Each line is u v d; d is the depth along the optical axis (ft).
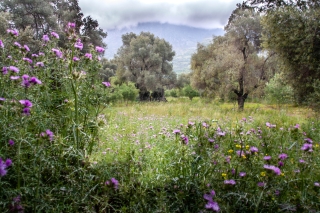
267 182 7.36
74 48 9.20
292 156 11.47
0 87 8.30
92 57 10.34
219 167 8.95
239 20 64.18
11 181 6.98
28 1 61.16
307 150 10.09
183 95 148.05
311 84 34.22
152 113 39.55
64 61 9.78
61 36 48.83
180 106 53.42
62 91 10.49
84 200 6.65
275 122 24.50
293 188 8.33
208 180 8.05
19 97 8.74
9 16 46.11
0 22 40.24
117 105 54.34
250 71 62.18
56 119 9.58
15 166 6.85
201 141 10.04
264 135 14.67
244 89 62.90
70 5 81.46
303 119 29.50
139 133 17.07
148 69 132.67
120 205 7.33
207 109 49.44
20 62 10.12
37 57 11.55
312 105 33.27
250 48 65.77
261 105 70.33
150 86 120.47
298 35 33.68
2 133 7.32
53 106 10.30
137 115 33.27
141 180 8.50
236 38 65.00
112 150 11.85
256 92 64.49
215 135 11.26
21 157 7.07
